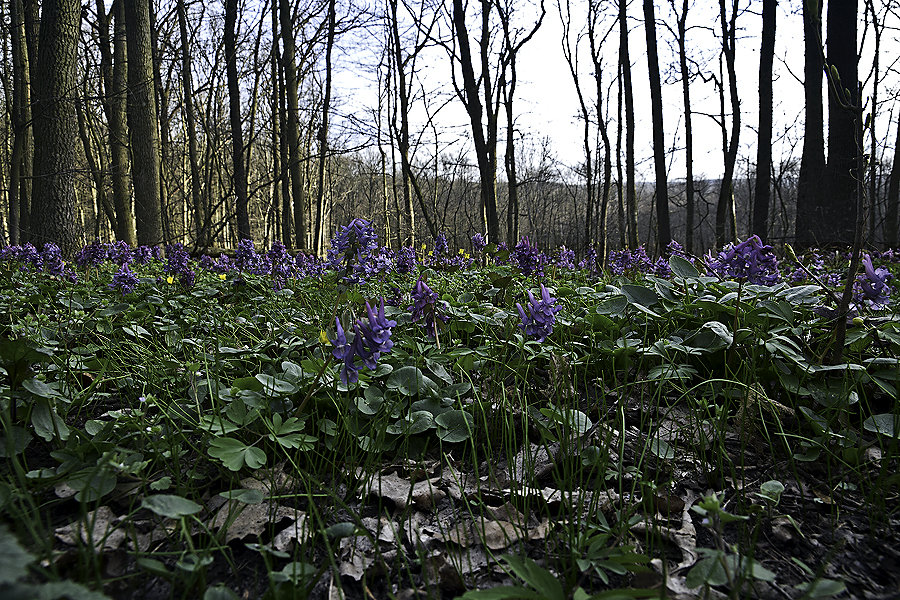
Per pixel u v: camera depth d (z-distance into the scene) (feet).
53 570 4.74
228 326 15.05
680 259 13.73
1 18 50.57
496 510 7.25
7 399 8.26
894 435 7.18
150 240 50.65
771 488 6.31
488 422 9.42
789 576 5.90
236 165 43.96
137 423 8.18
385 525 6.89
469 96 44.37
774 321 11.44
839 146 36.81
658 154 49.57
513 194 54.49
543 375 11.37
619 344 11.02
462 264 30.48
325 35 63.41
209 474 7.82
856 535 6.56
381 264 16.01
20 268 33.81
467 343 13.35
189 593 5.50
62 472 7.00
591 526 6.33
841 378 9.26
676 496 7.41
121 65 54.85
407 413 9.06
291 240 68.23
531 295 8.41
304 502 7.23
